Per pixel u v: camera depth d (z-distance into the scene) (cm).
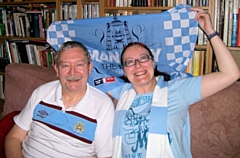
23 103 176
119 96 159
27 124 148
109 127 139
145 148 132
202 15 153
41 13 266
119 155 136
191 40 170
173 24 169
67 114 139
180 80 143
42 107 144
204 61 206
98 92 148
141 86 147
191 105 147
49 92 148
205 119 143
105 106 141
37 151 138
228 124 139
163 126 131
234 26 193
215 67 207
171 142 131
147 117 135
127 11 238
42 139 140
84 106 140
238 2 189
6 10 288
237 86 145
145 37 174
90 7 235
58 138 137
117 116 142
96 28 177
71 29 179
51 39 180
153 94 142
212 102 143
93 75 175
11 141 144
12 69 178
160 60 176
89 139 137
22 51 281
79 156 138
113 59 179
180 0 205
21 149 147
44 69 179
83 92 146
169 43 172
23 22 279
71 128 137
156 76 158
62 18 249
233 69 132
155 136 130
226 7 193
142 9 218
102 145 138
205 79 135
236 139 139
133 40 176
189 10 166
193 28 167
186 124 141
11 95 179
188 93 137
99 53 179
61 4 248
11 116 161
